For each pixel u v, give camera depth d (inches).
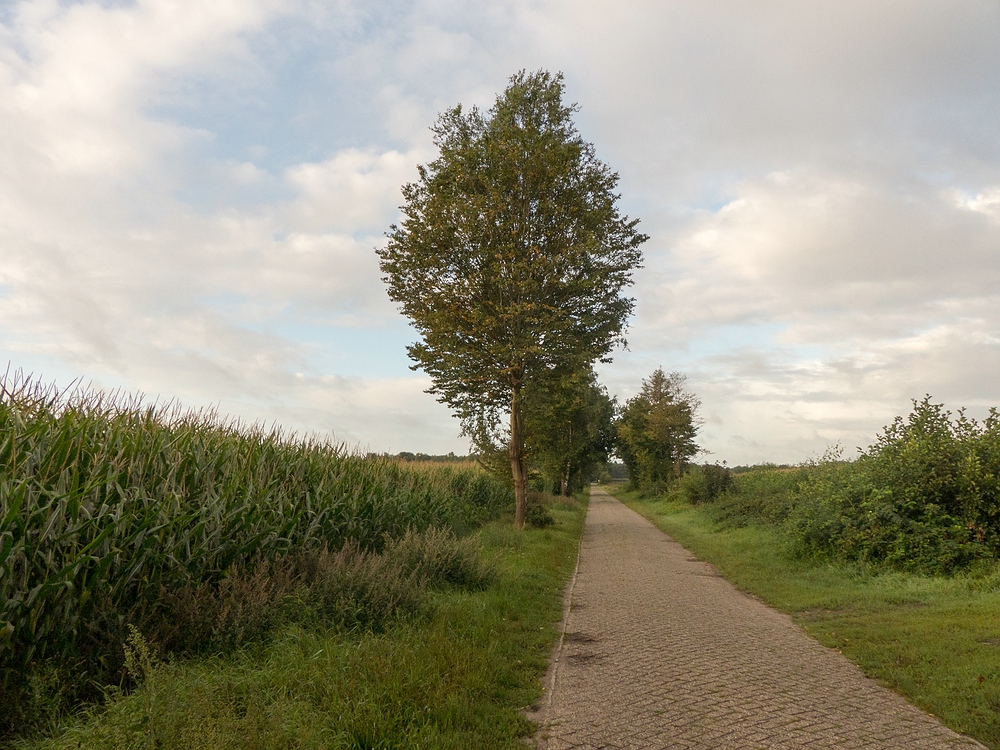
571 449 1711.4
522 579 435.2
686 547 714.8
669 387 1878.7
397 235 821.2
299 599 268.8
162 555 236.8
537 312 786.2
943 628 284.2
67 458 226.2
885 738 172.7
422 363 818.2
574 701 206.4
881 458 526.6
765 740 172.2
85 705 179.9
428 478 685.9
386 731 165.3
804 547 528.7
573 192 812.6
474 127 847.7
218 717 158.6
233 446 349.1
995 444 455.8
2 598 180.5
